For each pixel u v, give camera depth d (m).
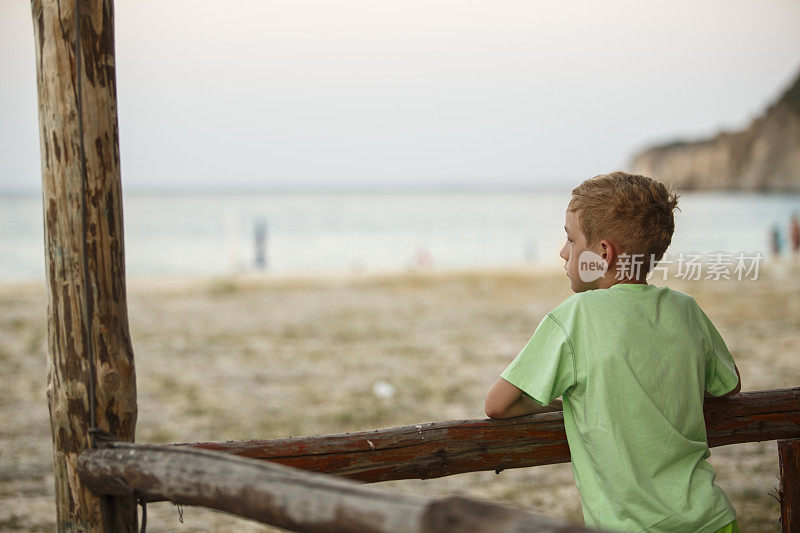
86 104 2.01
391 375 10.34
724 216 69.62
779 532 4.54
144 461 1.89
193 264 35.31
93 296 2.04
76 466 2.06
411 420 8.04
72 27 1.98
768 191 107.81
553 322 2.19
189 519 5.32
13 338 12.79
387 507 1.45
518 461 2.38
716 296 17.19
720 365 2.35
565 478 6.16
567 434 2.24
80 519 2.07
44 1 1.99
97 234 2.04
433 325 14.55
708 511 2.01
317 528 1.54
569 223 2.28
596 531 1.27
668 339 2.13
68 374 2.05
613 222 2.15
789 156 106.19
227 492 1.70
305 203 126.31
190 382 9.95
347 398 9.06
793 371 9.77
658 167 122.25
